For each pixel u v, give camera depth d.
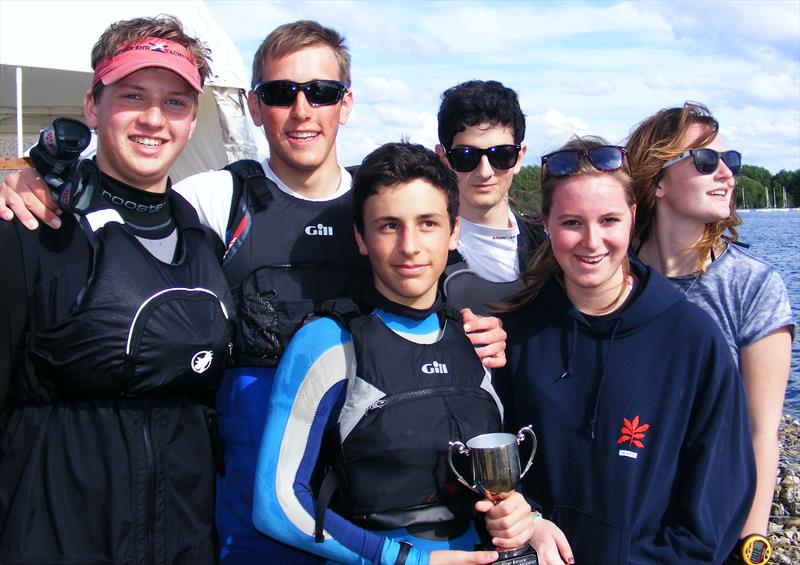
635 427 2.17
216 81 9.84
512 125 3.10
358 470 1.99
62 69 9.23
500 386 2.45
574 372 2.28
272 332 2.39
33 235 1.96
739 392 2.18
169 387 2.04
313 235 2.56
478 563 1.91
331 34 2.66
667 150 2.56
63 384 1.94
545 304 2.41
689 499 2.13
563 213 2.25
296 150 2.57
